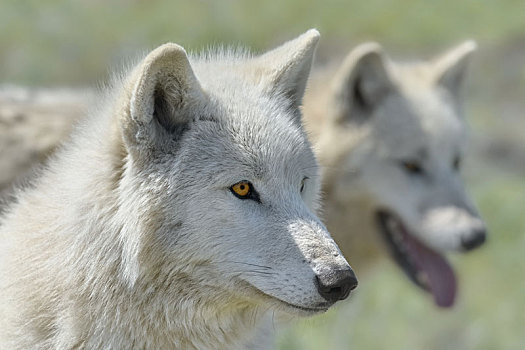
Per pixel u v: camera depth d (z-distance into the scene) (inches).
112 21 942.4
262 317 349.7
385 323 643.5
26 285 338.6
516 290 703.1
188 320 332.8
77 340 333.7
